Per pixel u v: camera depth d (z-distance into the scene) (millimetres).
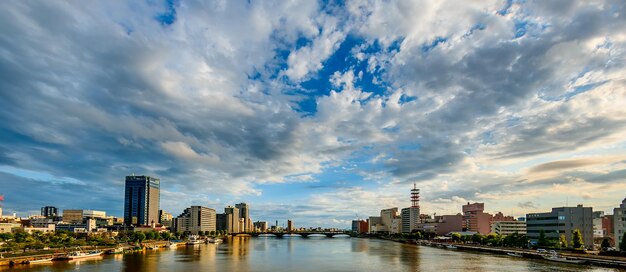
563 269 197375
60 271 188500
